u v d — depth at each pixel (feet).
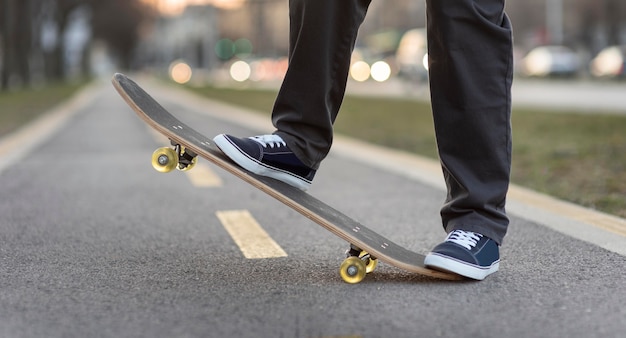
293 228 12.69
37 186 18.39
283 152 8.68
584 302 7.92
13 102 67.87
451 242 8.72
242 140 8.51
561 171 19.21
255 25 322.34
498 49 8.60
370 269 9.17
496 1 8.63
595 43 168.04
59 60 164.04
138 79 218.18
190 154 8.64
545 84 94.63
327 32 8.53
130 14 217.56
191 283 8.94
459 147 8.76
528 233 11.85
